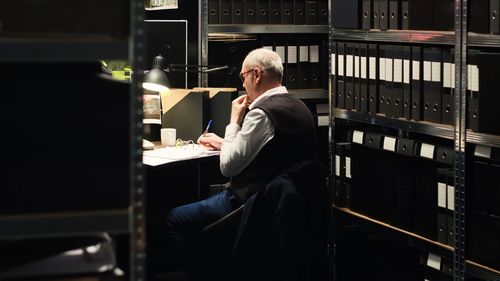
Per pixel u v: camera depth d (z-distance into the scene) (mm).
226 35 4945
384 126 4285
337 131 4570
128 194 1576
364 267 4480
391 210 4117
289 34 5117
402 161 4016
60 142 1551
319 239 3896
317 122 4934
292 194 3723
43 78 1571
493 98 3383
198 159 4301
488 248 3492
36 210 1548
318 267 3904
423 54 3822
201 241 4152
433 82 3775
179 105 4742
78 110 1553
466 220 3598
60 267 1542
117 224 1560
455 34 3576
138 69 1548
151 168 4914
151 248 4895
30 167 1542
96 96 1556
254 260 3791
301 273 3809
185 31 4941
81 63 1696
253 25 4824
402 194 4027
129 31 1539
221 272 4113
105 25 1532
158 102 4730
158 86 4473
